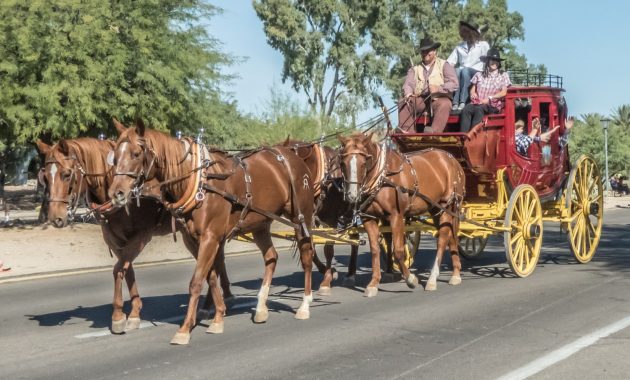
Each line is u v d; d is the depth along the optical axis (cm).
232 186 830
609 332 789
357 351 732
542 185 1339
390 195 1062
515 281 1174
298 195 929
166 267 1453
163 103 2220
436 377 636
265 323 880
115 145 762
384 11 5556
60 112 2081
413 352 724
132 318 855
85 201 803
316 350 739
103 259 1588
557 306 943
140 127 754
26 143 2353
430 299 1020
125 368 686
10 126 2119
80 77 2066
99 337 818
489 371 650
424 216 1301
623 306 936
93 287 1198
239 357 718
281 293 1107
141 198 780
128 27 2189
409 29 5822
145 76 2150
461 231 1232
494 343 752
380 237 1312
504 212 1243
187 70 2336
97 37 2089
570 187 1361
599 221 1450
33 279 1297
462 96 1346
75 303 1047
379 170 1047
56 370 685
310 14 5556
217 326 830
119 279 833
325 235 1034
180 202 787
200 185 791
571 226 1382
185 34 2444
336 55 5484
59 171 771
